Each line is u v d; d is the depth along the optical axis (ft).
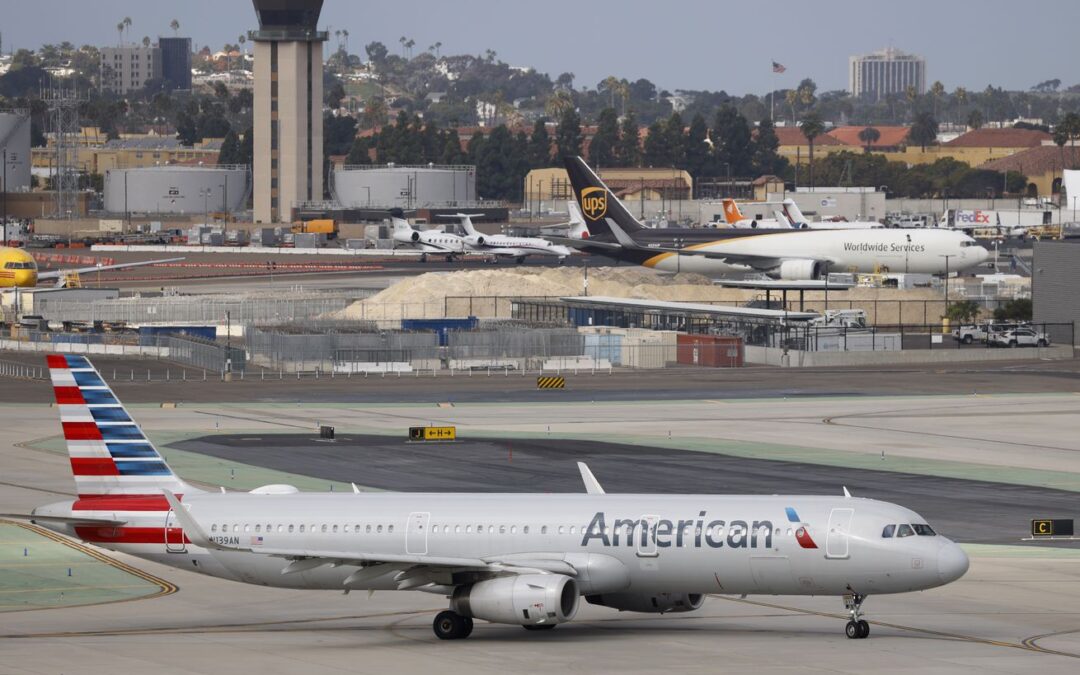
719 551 655.76
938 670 596.70
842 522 647.97
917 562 636.48
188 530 633.20
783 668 600.39
